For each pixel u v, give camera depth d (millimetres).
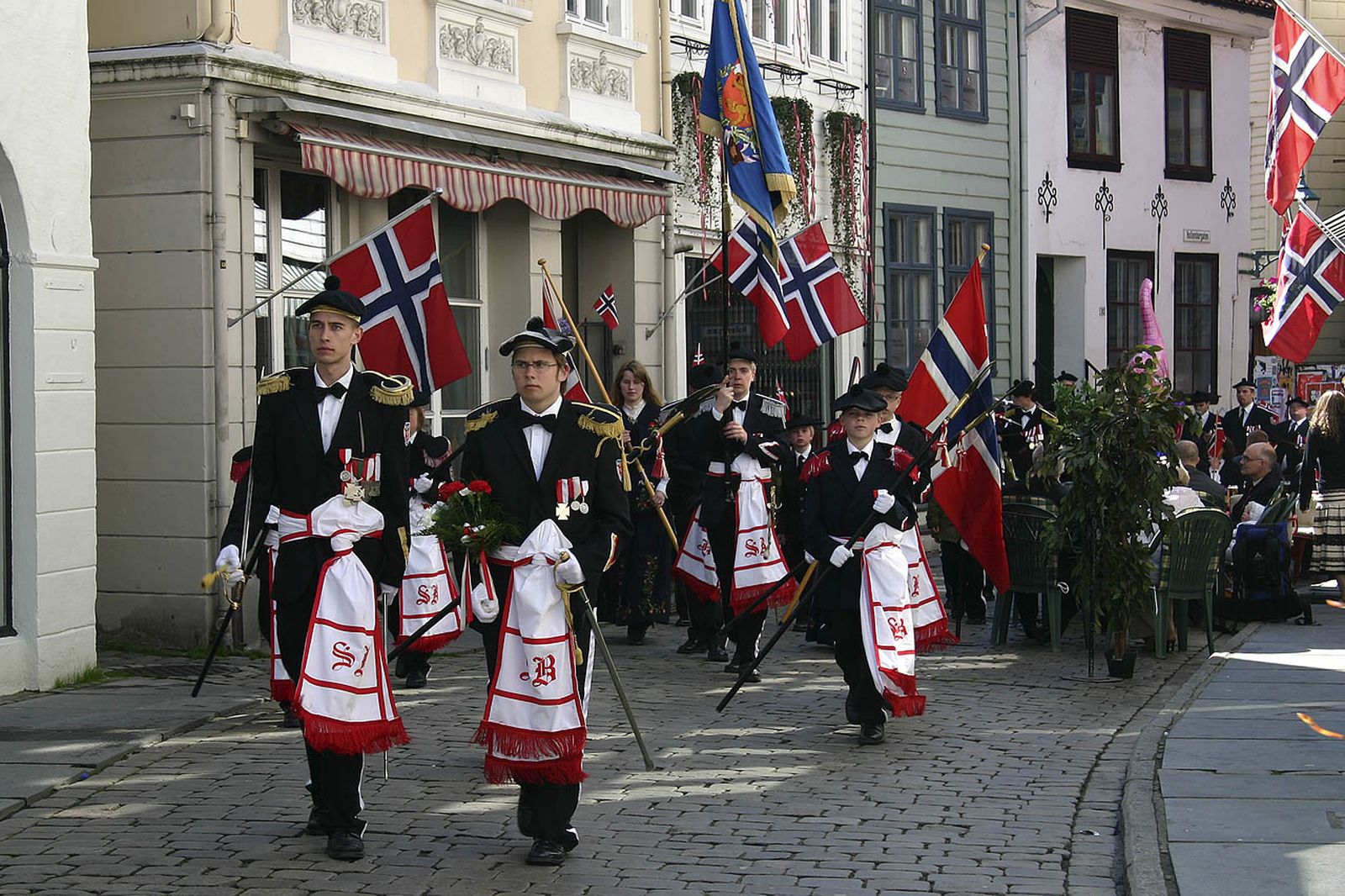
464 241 14875
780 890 6195
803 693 10234
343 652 6367
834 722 9320
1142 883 6055
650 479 11648
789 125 19109
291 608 6555
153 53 11477
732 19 14188
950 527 12664
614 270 16750
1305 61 17953
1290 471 18344
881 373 10000
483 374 15109
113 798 7465
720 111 14234
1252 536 13398
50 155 10109
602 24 16297
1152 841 6617
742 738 8859
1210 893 5941
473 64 14250
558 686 6445
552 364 6734
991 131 24000
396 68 13289
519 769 6402
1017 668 11312
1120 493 10734
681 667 11211
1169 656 11883
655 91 17094
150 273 11656
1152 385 10961
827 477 8805
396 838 6828
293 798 7449
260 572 7371
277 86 11914
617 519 6766
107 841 6750
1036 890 6211
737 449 11289
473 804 7383
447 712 9477
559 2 15492
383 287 11406
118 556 11812
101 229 11789
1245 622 13406
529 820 6504
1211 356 28906
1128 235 26891
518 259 15117
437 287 11539
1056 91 25281
